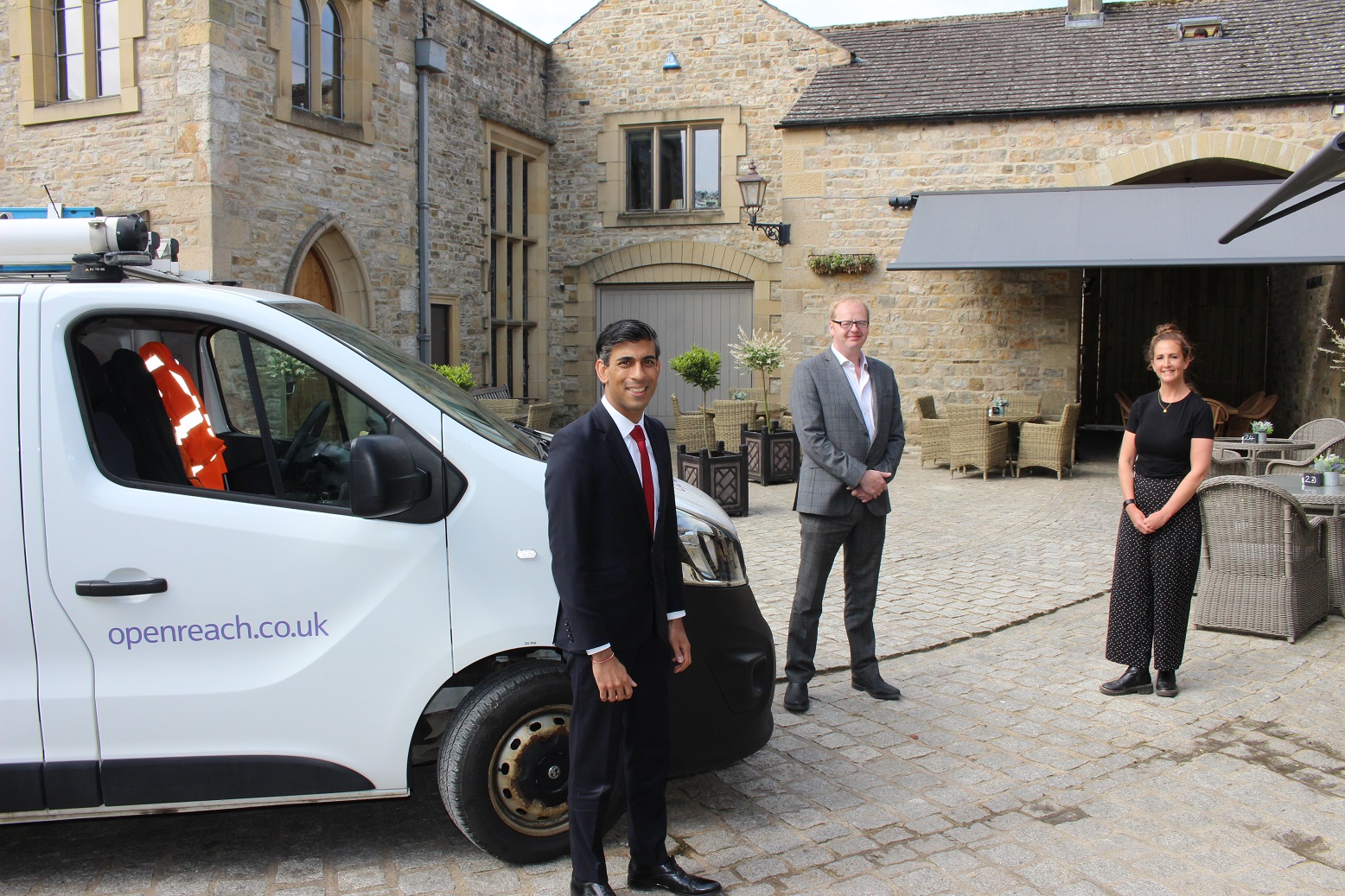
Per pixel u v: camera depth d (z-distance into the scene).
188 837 3.40
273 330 3.07
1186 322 18.05
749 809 3.58
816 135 13.73
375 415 3.20
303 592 2.98
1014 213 12.59
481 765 3.05
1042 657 5.35
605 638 2.71
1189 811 3.52
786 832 3.40
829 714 4.54
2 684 2.87
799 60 15.38
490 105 14.94
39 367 2.89
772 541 8.42
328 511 3.02
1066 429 11.77
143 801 2.93
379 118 12.40
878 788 3.75
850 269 13.66
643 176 16.55
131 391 3.10
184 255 10.02
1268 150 12.18
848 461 4.41
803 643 4.59
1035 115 12.90
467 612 3.03
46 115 10.66
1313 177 4.13
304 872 3.15
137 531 2.90
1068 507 10.00
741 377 16.31
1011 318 13.34
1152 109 12.48
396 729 3.02
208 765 2.95
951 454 12.12
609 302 16.84
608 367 2.82
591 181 16.53
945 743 4.18
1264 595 5.54
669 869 3.00
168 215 10.08
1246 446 9.15
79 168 10.58
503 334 15.80
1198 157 12.45
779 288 15.76
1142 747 4.11
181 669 2.94
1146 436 4.61
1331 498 5.68
